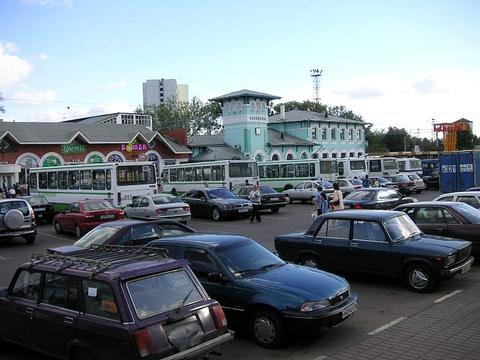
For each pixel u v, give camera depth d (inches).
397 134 4453.7
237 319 302.5
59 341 245.4
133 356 210.1
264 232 804.6
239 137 2180.1
